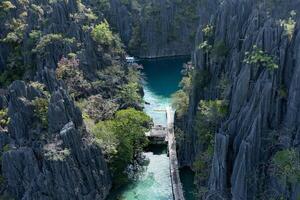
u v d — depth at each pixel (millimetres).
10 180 74000
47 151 73312
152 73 145750
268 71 65125
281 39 67188
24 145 76438
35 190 71812
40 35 113438
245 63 68812
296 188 58969
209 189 69625
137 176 85812
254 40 69750
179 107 92125
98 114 91312
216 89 79188
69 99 79250
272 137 64688
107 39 115938
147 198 80062
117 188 83062
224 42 80125
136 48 165750
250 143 63375
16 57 115250
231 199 66625
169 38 165500
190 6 168250
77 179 74312
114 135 82750
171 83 135125
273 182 62125
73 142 75500
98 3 168625
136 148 88188
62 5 119250
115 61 115062
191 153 85875
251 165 64000
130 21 168250
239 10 78562
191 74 89688
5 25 120375
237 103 68625
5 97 85688
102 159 79625
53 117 76562
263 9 80500
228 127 68312
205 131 76250
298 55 63344
